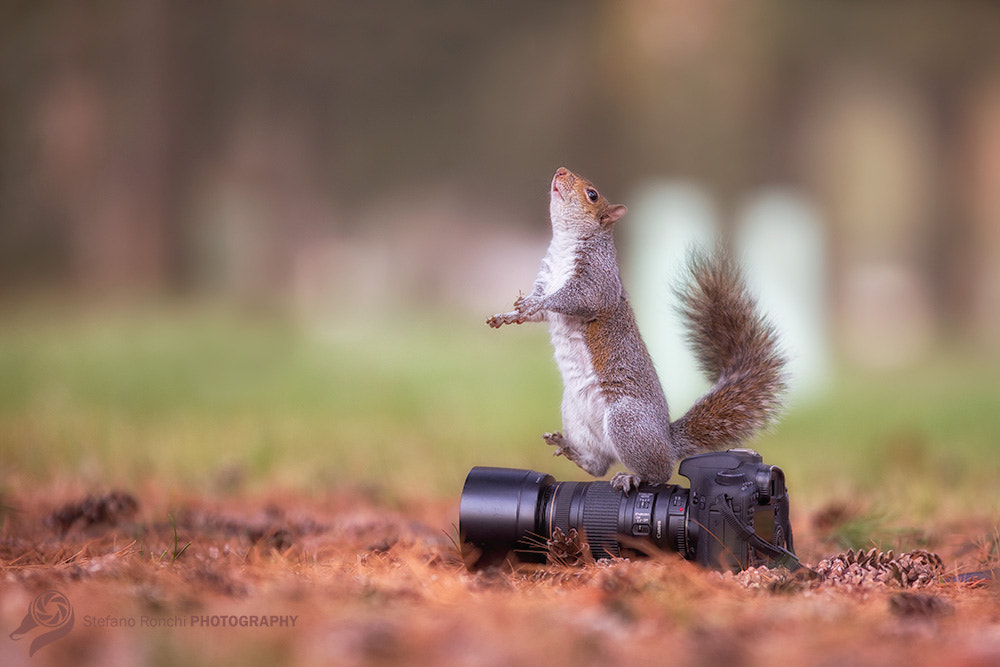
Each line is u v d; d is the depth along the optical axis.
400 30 42.47
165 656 4.20
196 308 33.47
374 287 39.12
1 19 37.62
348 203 42.06
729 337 7.52
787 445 15.60
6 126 37.88
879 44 40.03
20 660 4.24
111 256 37.22
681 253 25.44
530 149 42.34
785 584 5.84
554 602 5.49
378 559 6.75
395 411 18.03
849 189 38.91
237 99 39.69
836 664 4.20
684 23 38.78
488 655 4.24
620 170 39.22
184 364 22.23
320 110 41.72
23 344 23.61
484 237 41.59
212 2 38.91
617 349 7.23
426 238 41.47
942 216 40.12
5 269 36.94
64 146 37.72
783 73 39.09
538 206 42.00
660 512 6.54
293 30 40.72
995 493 10.82
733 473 6.30
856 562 6.73
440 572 6.45
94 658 4.27
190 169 38.78
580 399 7.30
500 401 19.50
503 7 42.41
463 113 43.19
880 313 37.00
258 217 39.38
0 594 5.28
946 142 40.44
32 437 12.98
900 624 5.02
